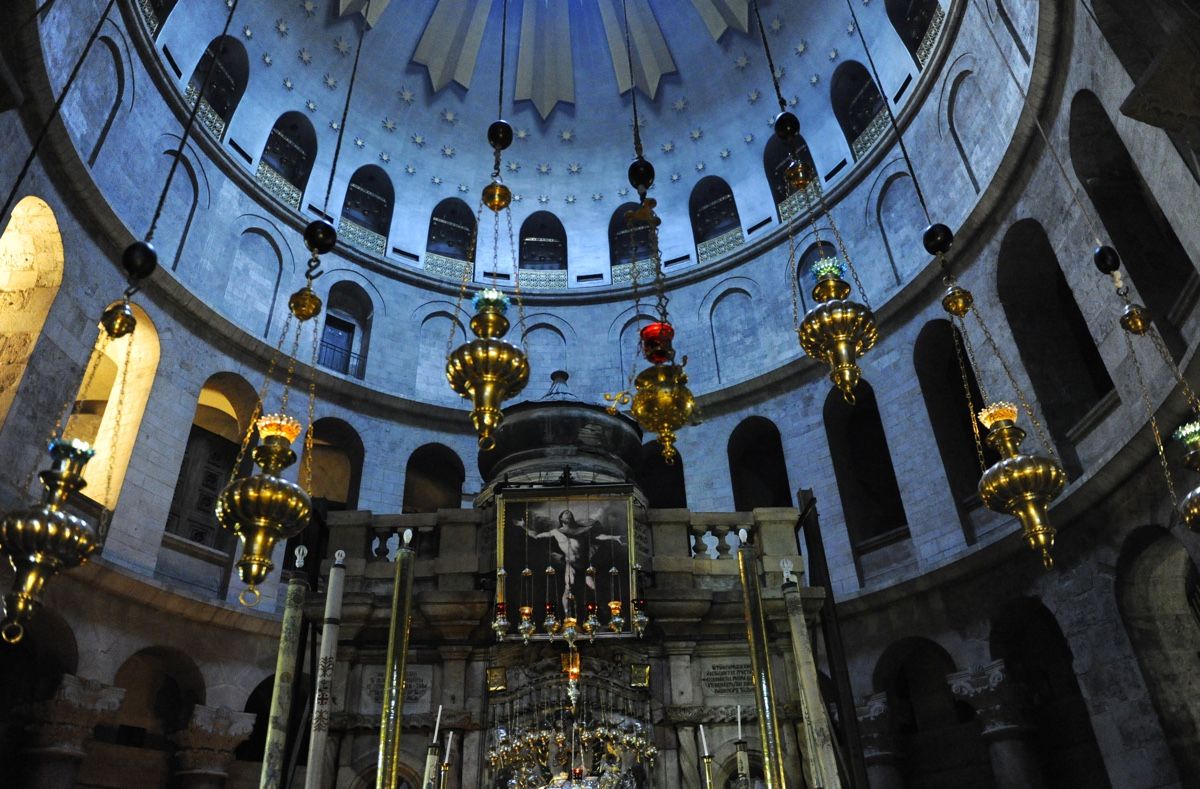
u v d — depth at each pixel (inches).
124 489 617.6
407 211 995.3
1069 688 621.3
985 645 612.1
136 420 647.1
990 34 649.6
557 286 1015.6
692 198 1031.6
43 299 546.6
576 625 365.4
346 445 862.5
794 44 937.5
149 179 703.1
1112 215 517.0
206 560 673.0
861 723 653.3
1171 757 475.2
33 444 518.0
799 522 435.5
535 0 1039.0
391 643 319.3
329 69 939.3
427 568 414.3
